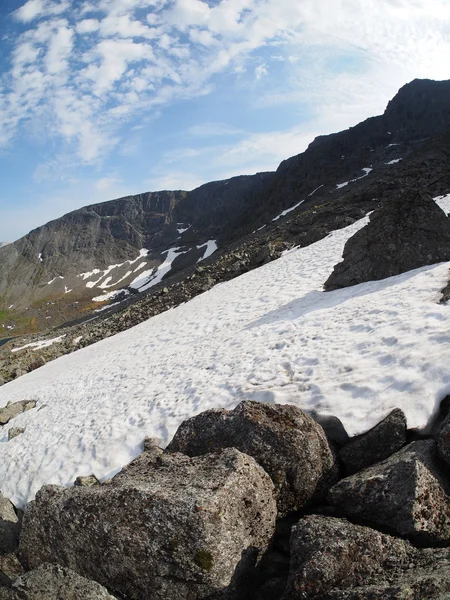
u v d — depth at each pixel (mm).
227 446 8742
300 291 23281
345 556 5785
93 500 7477
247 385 12734
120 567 6902
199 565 6383
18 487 13758
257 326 18906
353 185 81500
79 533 7383
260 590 6652
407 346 10664
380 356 10891
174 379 16766
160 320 36594
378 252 18641
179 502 6672
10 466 15727
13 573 7949
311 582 5586
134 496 7094
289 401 10719
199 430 9398
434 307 12133
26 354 56031
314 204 79875
